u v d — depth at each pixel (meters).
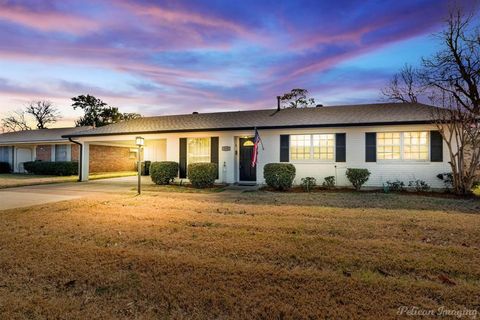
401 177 10.80
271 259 3.76
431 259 3.69
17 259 3.72
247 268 3.42
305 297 2.74
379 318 2.38
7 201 8.45
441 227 5.24
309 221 5.78
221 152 12.96
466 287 2.93
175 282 3.07
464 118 9.25
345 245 4.27
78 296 2.80
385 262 3.60
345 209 7.00
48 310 2.52
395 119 10.72
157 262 3.62
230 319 2.41
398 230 5.08
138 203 8.05
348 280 3.10
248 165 13.09
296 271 3.34
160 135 13.91
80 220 5.96
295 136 12.11
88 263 3.60
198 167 11.95
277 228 5.27
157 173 12.94
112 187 12.29
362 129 11.20
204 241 4.50
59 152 21.47
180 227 5.36
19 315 2.45
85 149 15.36
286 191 10.61
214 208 7.24
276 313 2.47
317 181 11.70
